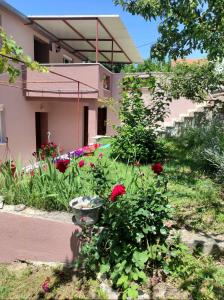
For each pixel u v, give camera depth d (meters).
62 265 3.22
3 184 3.82
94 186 3.34
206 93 8.02
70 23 9.84
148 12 4.08
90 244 2.95
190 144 7.22
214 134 6.38
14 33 9.41
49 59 11.91
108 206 2.92
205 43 3.93
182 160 6.28
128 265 2.67
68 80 9.45
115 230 2.80
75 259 3.16
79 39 12.05
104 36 11.45
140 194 2.90
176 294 2.53
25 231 3.32
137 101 6.78
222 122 7.19
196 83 7.60
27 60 2.99
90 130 9.56
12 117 9.08
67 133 11.75
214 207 3.86
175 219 3.52
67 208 3.38
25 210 3.43
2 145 8.53
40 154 4.52
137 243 2.81
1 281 3.03
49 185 3.51
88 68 9.30
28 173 3.97
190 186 4.63
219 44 3.85
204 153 5.63
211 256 2.98
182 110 10.66
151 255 2.73
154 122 6.89
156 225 2.84
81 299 2.67
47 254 3.29
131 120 6.65
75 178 3.67
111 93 12.05
